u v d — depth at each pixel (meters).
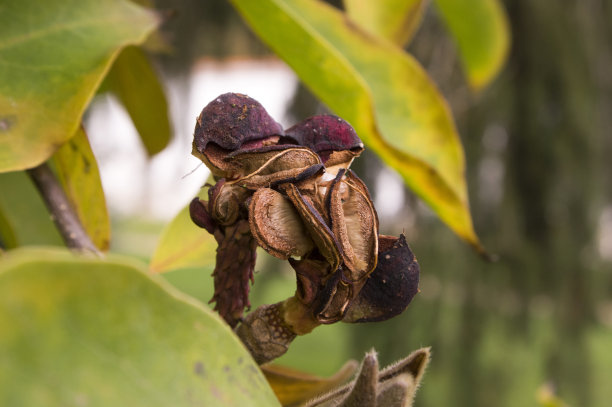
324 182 0.24
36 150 0.28
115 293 0.21
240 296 0.25
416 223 1.39
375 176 1.30
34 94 0.29
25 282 0.20
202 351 0.22
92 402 0.21
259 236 0.24
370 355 0.24
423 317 1.43
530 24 1.38
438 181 0.35
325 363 2.34
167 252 0.37
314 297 0.25
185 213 0.37
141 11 0.31
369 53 0.37
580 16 1.41
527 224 1.42
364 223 0.24
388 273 0.25
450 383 1.43
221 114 0.25
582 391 1.44
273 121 0.25
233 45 1.68
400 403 0.24
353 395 0.24
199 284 3.00
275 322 0.25
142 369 0.21
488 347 1.45
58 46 0.29
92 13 0.30
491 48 0.67
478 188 1.42
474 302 1.42
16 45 0.29
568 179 1.40
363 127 0.34
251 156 0.25
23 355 0.20
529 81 1.39
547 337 1.48
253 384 0.23
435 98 0.36
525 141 1.40
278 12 0.32
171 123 0.47
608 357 2.08
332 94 0.33
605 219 1.52
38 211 0.43
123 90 0.46
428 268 1.41
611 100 1.51
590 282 1.43
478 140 1.41
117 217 3.21
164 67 1.65
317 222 0.24
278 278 1.54
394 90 0.37
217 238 0.25
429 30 1.39
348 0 0.53
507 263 1.42
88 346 0.21
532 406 1.46
